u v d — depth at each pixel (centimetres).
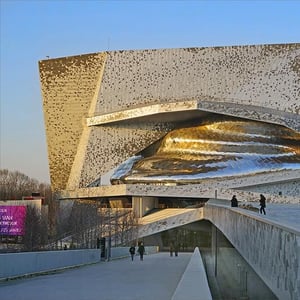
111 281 2266
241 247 1855
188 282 1408
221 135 7969
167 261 3972
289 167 7406
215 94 8194
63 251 3058
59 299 1648
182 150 8181
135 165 8181
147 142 8469
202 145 8038
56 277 2464
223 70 8250
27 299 1644
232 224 2278
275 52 8169
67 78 8588
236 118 7919
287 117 7656
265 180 6944
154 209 7556
